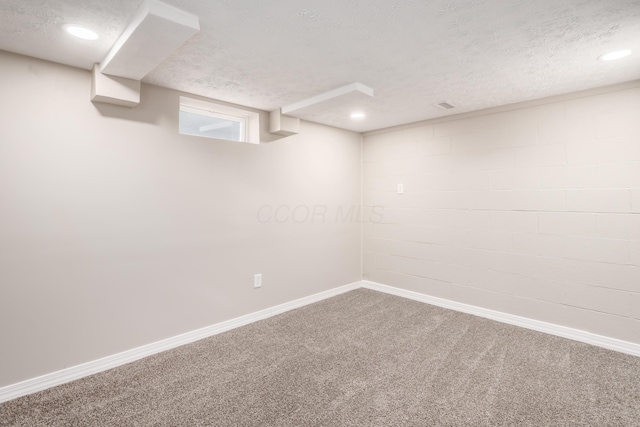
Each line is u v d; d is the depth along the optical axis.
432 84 2.51
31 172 1.97
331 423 1.69
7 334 1.91
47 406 1.84
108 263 2.28
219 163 2.90
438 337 2.76
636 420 1.72
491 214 3.20
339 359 2.38
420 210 3.77
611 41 1.81
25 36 1.73
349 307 3.57
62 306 2.09
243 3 1.45
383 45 1.87
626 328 2.48
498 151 3.14
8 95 1.90
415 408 1.82
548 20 1.59
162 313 2.55
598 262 2.61
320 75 2.33
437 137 3.60
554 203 2.82
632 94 2.45
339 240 4.10
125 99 2.19
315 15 1.55
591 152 2.63
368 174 4.33
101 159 2.24
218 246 2.89
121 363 2.32
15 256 1.93
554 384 2.05
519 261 3.02
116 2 1.43
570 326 2.75
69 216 2.11
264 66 2.17
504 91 2.68
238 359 2.39
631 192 2.46
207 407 1.83
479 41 1.82
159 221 2.53
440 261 3.60
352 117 3.53
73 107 2.12
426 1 1.44
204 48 1.90
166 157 2.56
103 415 1.76
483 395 1.94
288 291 3.50
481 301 3.28
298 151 3.60
